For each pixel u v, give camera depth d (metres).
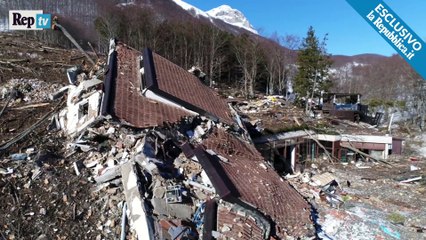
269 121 27.67
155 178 10.55
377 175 23.64
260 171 14.88
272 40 60.78
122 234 9.19
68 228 9.60
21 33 40.84
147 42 44.78
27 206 10.18
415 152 30.27
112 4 64.25
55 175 11.48
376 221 15.39
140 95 14.95
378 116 41.34
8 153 12.88
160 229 8.94
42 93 21.02
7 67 25.25
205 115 16.42
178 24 52.19
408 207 17.55
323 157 27.58
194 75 23.53
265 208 11.57
